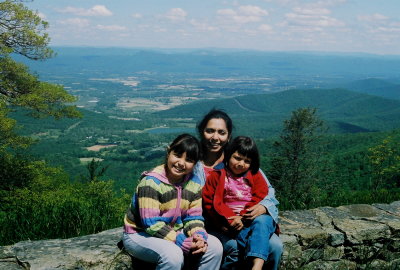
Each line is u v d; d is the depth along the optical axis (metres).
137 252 2.32
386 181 15.02
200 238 2.32
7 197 11.30
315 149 22.84
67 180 20.41
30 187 13.02
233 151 2.69
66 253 2.49
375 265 3.27
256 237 2.51
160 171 2.38
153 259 2.30
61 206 3.71
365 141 62.19
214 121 2.89
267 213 2.67
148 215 2.27
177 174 2.35
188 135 2.40
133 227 2.37
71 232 3.34
